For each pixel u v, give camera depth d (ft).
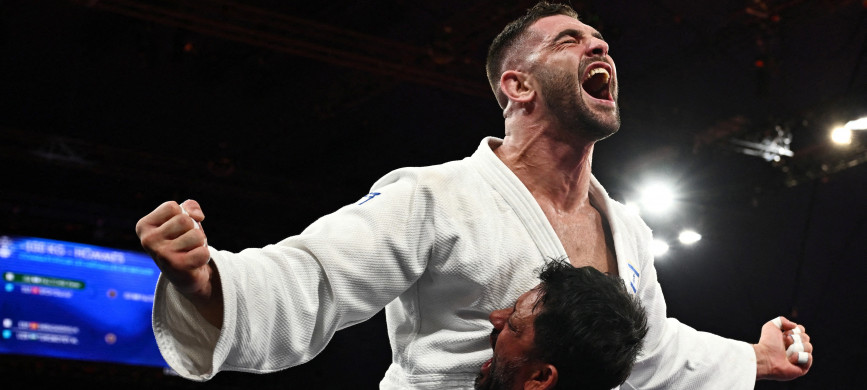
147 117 33.99
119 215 38.24
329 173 37.83
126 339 37.45
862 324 31.04
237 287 4.94
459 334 5.97
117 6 24.98
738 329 34.14
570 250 6.43
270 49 29.60
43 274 36.52
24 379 37.22
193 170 35.76
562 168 6.48
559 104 6.36
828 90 29.40
